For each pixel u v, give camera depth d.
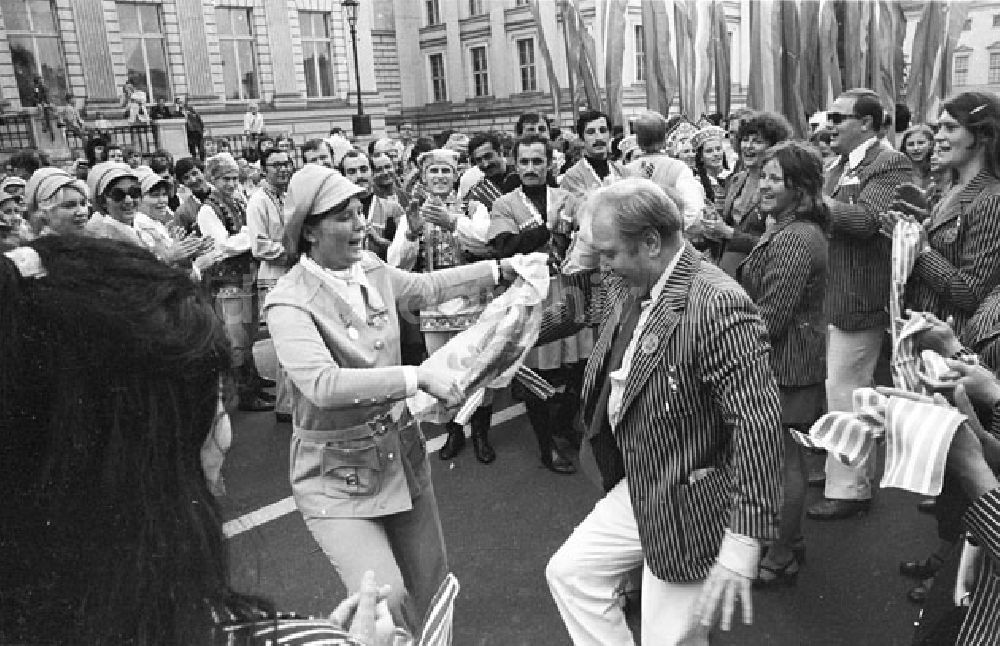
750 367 1.88
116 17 19.64
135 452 0.62
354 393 2.04
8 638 0.61
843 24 14.35
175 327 0.63
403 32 30.14
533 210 4.37
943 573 1.71
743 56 24.75
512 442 4.98
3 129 16.45
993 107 2.90
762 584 3.21
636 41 24.27
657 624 2.11
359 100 22.45
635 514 2.10
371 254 2.42
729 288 1.95
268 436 5.27
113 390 0.62
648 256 2.02
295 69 22.89
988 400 1.61
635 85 24.14
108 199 4.59
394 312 2.39
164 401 0.64
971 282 2.90
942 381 1.63
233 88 22.08
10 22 18.06
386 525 2.40
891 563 3.38
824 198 3.56
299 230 2.20
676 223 2.01
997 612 1.45
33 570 0.61
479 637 2.99
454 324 4.22
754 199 4.47
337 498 2.21
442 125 30.31
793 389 3.08
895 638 2.87
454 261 5.01
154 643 0.62
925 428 1.33
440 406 2.42
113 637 0.62
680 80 13.53
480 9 28.12
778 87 14.20
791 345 3.07
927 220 3.20
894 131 7.85
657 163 4.64
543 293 2.52
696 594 2.05
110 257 0.66
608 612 2.29
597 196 2.08
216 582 0.68
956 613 1.64
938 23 13.73
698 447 1.99
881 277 3.74
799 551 3.31
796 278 3.01
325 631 0.73
